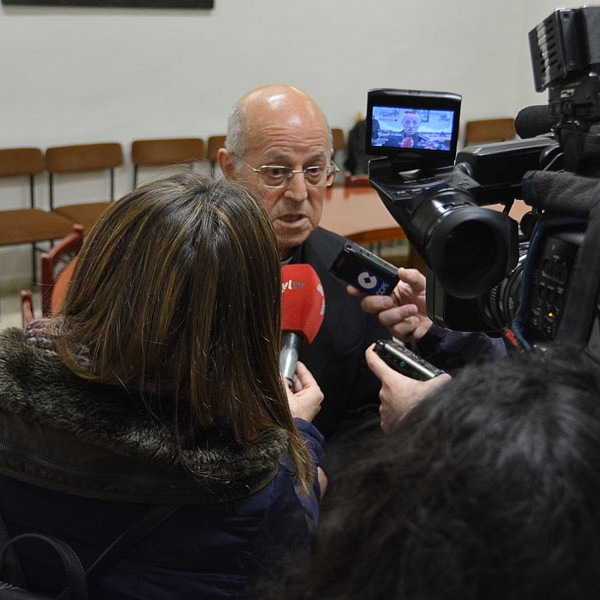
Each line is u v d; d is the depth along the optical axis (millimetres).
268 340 865
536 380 471
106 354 801
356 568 467
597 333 698
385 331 1653
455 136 1029
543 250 826
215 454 804
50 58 4699
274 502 855
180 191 839
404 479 466
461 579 421
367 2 5660
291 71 5527
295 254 1640
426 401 511
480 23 6152
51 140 4840
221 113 5352
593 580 407
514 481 424
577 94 833
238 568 842
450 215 869
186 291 802
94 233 862
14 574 855
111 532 821
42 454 812
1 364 813
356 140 5652
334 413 1638
